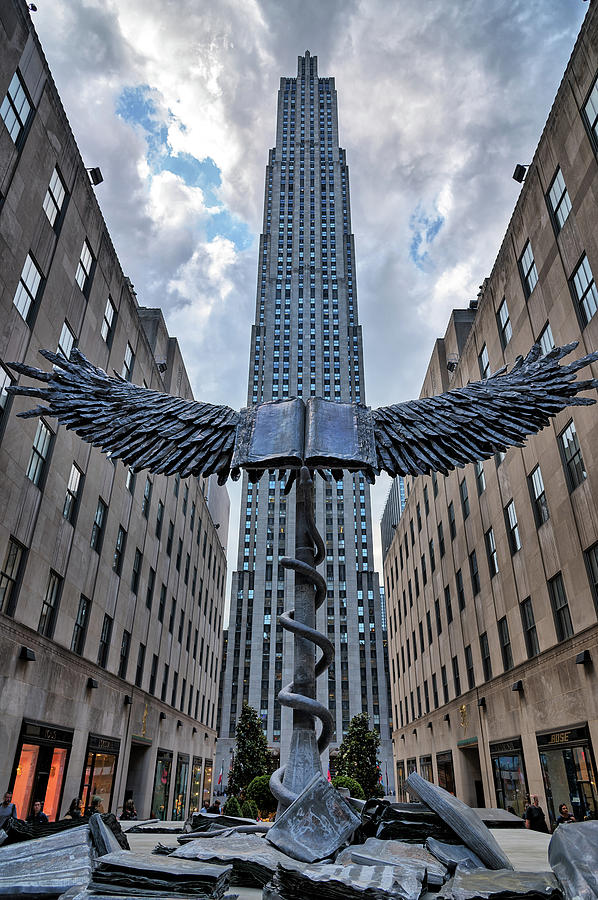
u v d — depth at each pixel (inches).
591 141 689.6
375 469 244.1
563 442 750.5
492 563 1020.5
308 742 207.0
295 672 217.3
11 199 626.8
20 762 642.2
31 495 670.5
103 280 908.0
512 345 936.3
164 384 1398.9
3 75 609.9
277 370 4485.7
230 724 3326.8
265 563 3737.7
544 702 779.4
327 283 4793.3
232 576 3757.4
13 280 629.0
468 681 1130.0
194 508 1642.5
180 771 1438.2
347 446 242.5
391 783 3206.2
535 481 843.4
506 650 948.6
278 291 4778.5
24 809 643.5
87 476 839.7
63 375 265.6
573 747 692.1
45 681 692.1
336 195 5132.9
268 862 161.3
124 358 1025.5
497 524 987.3
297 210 5078.7
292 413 251.8
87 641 833.5
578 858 141.0
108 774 916.6
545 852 238.5
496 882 143.9
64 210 764.0
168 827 299.9
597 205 673.0
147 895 134.5
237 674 3486.7
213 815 253.8
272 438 246.4
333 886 131.4
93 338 872.3
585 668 669.9
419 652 1557.6
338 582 3718.0
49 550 714.8
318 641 218.8
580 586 698.2
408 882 135.8
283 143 5418.3
